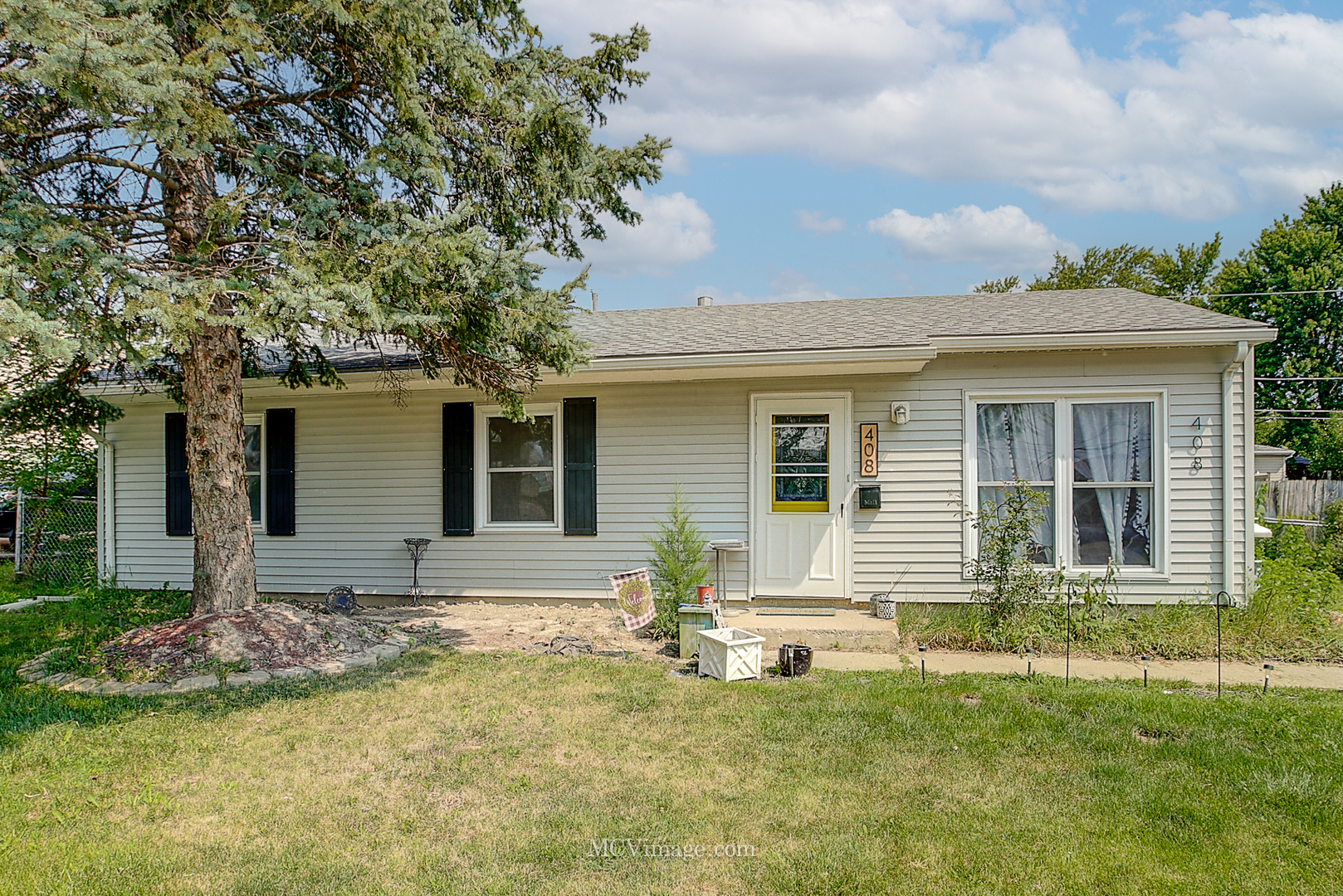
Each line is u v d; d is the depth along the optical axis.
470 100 6.89
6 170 5.58
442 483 9.84
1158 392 8.20
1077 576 8.25
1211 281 34.00
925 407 8.64
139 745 4.87
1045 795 4.15
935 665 7.06
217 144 6.79
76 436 12.00
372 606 9.75
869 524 8.73
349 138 7.91
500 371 7.64
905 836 3.70
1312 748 4.76
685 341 9.07
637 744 4.91
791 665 6.59
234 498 7.48
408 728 5.20
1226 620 7.80
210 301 5.70
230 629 6.98
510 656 7.10
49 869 3.39
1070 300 10.48
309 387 9.45
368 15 6.04
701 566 8.95
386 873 3.38
